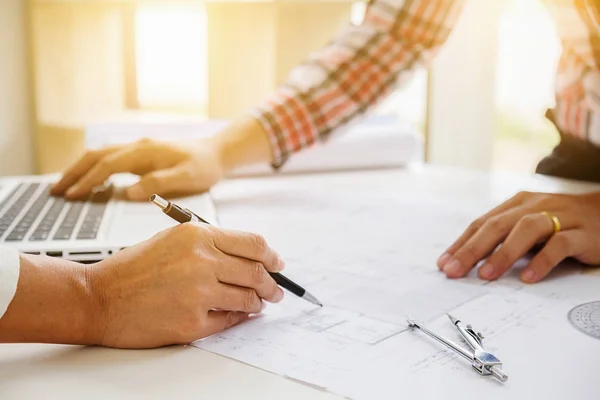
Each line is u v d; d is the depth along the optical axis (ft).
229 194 2.98
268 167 3.42
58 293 1.39
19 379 1.26
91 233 1.99
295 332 1.49
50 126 3.91
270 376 1.27
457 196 2.95
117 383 1.25
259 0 4.10
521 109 5.08
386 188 3.12
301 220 2.52
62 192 2.70
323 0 4.22
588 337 1.45
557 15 2.82
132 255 1.48
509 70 4.81
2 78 3.52
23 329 1.35
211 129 3.49
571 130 3.25
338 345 1.41
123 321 1.40
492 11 4.44
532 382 1.24
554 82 3.24
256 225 2.44
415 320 1.50
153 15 3.95
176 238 1.49
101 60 3.93
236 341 1.44
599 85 2.86
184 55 4.05
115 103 3.99
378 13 3.12
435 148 4.56
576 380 1.24
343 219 2.55
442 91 4.50
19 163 3.77
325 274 1.89
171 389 1.22
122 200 2.58
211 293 1.45
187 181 2.68
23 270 1.38
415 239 2.27
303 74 3.15
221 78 4.15
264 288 1.56
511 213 2.00
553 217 1.96
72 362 1.34
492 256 1.90
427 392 1.20
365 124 3.83
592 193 2.17
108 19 3.90
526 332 1.48
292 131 3.05
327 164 3.50
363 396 1.18
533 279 1.84
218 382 1.25
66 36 3.85
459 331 1.46
